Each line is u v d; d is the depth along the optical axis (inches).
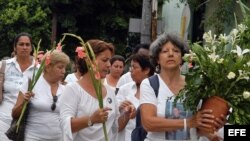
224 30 681.0
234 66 213.5
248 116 216.1
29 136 309.3
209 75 215.3
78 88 250.2
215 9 693.3
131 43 927.0
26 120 310.0
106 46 250.8
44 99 308.3
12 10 986.1
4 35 1003.9
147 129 232.5
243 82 215.8
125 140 319.6
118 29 1031.6
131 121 319.6
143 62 331.3
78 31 1042.7
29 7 999.0
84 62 250.5
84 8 1011.3
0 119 368.8
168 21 897.5
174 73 237.9
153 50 241.3
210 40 222.2
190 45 232.1
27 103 306.3
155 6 613.0
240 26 223.9
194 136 230.8
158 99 235.5
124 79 389.7
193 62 219.3
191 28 799.7
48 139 310.3
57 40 1024.9
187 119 224.2
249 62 213.3
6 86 371.9
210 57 215.2
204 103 220.5
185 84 224.1
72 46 1027.3
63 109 248.8
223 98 217.3
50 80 312.0
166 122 226.5
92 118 240.8
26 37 375.9
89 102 249.9
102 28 1036.5
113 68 407.5
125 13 1036.5
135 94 335.0
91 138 248.7
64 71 312.7
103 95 254.5
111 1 1014.4
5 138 366.0
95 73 241.1
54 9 1003.9
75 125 243.4
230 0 649.0
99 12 1026.7
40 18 991.0
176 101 223.9
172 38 236.5
